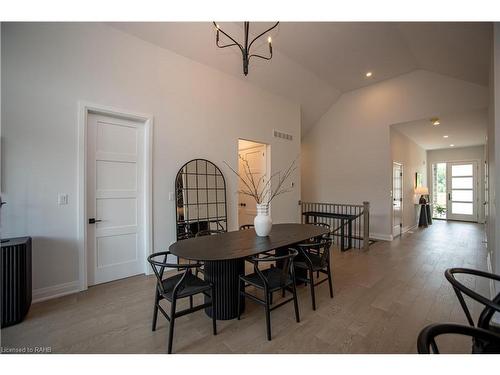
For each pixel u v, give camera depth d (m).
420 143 7.75
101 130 2.98
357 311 2.35
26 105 2.44
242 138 4.49
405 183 6.64
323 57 4.37
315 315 2.28
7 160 2.35
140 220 3.30
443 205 9.02
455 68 4.12
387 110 5.43
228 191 4.24
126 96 3.09
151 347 1.82
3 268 2.05
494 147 2.15
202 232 3.28
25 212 2.44
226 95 4.23
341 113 6.22
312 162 6.84
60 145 2.62
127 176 3.19
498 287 2.23
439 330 0.99
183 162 3.66
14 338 1.91
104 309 2.37
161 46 3.40
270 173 5.06
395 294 2.71
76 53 2.72
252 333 2.00
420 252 4.49
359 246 4.94
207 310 2.30
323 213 5.21
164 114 3.45
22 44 2.42
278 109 5.20
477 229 6.95
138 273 3.29
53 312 2.30
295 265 2.56
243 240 2.48
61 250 2.64
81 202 2.75
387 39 3.78
